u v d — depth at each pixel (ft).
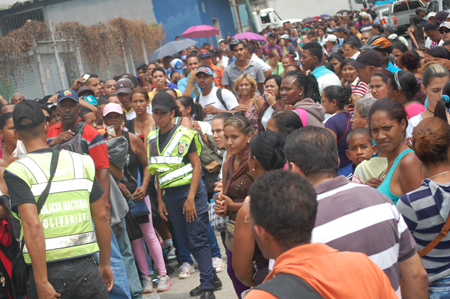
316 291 4.96
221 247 20.04
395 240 6.85
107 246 11.19
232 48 27.71
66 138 12.96
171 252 19.85
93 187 10.71
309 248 5.29
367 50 17.88
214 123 15.72
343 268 5.15
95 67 40.81
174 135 15.12
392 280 6.75
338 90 15.35
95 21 60.70
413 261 7.20
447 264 8.02
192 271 17.67
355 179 10.69
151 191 17.76
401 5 62.80
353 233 6.58
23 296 11.86
